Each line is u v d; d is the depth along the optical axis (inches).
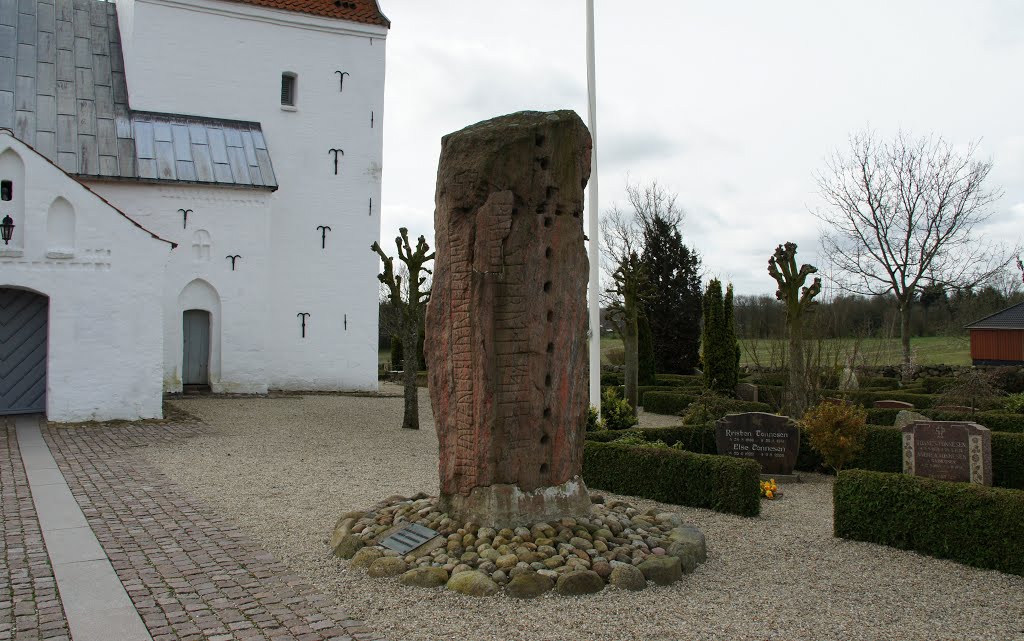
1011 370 1043.9
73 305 619.5
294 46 985.5
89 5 987.9
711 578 257.4
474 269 271.9
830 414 465.4
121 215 634.8
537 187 275.7
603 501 318.0
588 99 622.2
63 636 203.6
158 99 920.9
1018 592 252.7
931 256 1142.3
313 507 367.2
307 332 984.9
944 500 293.0
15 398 642.8
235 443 565.3
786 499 412.2
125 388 639.8
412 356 682.2
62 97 880.3
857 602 237.3
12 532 310.5
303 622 213.6
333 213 1002.1
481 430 269.4
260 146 926.4
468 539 259.1
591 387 583.8
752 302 1843.0
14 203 600.1
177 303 851.4
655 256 1443.2
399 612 220.4
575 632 206.7
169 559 275.0
